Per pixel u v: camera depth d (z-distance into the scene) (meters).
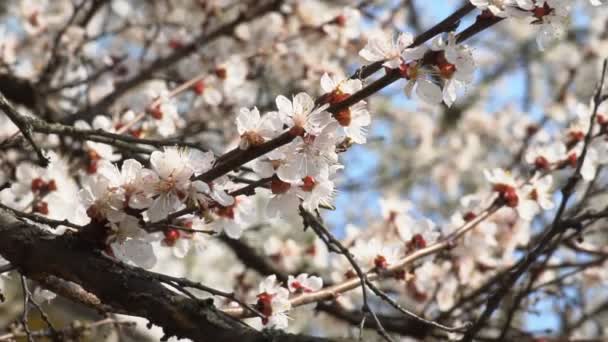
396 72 0.65
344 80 0.66
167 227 0.68
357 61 1.17
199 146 0.74
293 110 0.65
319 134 0.65
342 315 0.99
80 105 1.13
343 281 0.86
